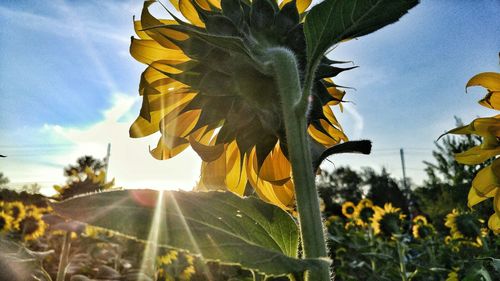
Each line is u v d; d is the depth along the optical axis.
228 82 0.29
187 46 0.29
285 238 0.23
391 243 1.99
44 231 1.74
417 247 2.02
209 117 0.30
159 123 0.33
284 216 0.23
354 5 0.23
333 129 0.36
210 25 0.29
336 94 0.36
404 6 0.23
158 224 0.18
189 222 0.19
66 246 0.90
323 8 0.24
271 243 0.23
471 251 1.36
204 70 0.29
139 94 0.33
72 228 0.83
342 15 0.24
